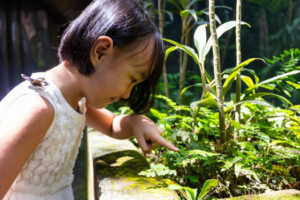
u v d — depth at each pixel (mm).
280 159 1065
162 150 1263
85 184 2293
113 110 2039
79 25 736
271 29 7160
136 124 1026
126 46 718
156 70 796
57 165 794
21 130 644
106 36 699
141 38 730
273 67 1806
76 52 731
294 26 7316
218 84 1036
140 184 940
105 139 1403
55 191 843
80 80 761
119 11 728
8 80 4758
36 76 752
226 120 1225
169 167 1081
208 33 2361
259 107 1274
